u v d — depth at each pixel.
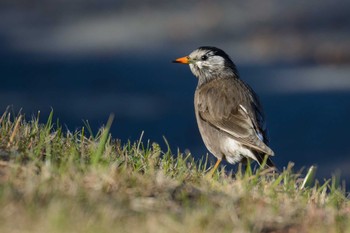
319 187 9.43
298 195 8.84
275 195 8.60
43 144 9.20
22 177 7.95
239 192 8.50
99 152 8.75
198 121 12.09
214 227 7.42
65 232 6.80
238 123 11.56
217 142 11.71
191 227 7.29
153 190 8.10
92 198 7.52
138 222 7.28
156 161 9.56
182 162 9.62
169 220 7.36
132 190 8.01
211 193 8.27
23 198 7.36
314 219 7.98
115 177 8.07
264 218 7.79
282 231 7.70
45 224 6.86
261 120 11.80
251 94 12.08
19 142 9.16
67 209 7.15
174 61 13.00
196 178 9.16
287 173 9.43
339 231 7.79
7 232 6.74
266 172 9.42
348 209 8.77
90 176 8.07
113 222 7.15
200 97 12.11
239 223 7.55
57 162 8.59
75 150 9.11
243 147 11.40
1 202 7.16
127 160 9.28
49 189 7.57
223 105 11.83
